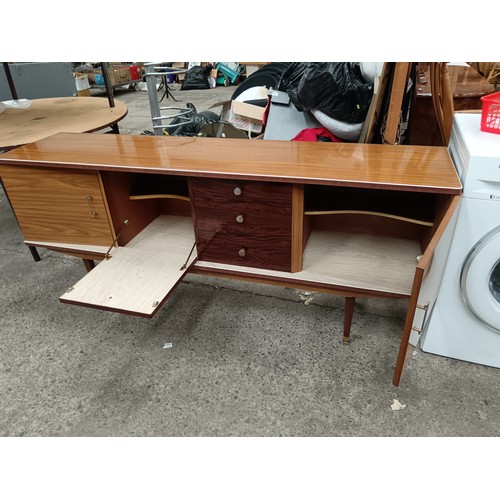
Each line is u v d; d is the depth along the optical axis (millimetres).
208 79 7664
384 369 1661
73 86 4855
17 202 1883
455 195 1282
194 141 1924
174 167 1542
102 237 1865
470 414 1467
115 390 1628
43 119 2793
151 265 1715
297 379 1637
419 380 1606
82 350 1835
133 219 1947
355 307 2025
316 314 1996
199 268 1753
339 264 1677
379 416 1475
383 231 1863
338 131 2549
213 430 1453
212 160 1607
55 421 1513
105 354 1808
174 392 1607
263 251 1636
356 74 2459
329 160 1562
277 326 1927
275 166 1512
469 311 1563
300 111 2811
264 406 1533
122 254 1809
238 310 2047
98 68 7086
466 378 1608
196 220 1656
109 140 2000
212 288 2229
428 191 1285
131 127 5020
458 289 1539
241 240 1641
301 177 1385
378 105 2072
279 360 1731
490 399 1519
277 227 1553
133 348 1833
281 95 2898
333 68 2398
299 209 1484
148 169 1546
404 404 1513
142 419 1505
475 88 2684
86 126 2561
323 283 1581
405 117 2281
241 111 3350
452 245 1471
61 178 1738
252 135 3432
